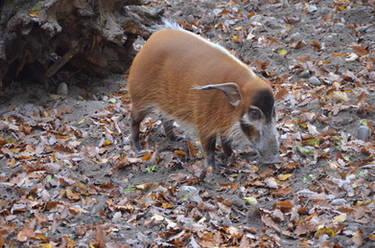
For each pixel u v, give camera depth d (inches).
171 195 247.0
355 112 272.5
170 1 339.9
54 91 293.7
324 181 249.3
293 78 293.9
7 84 290.8
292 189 248.4
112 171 256.8
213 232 235.8
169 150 266.7
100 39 289.0
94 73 302.0
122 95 294.2
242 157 262.5
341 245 229.9
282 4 336.8
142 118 265.9
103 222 239.8
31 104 284.0
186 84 252.4
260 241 232.7
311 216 238.7
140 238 233.8
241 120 245.6
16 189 248.5
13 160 260.1
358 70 293.7
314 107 276.8
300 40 310.3
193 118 255.3
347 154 258.4
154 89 259.9
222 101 247.9
